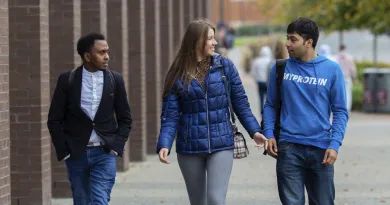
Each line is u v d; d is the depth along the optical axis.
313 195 12.21
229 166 12.28
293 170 11.91
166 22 31.92
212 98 12.21
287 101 12.01
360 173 22.72
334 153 11.73
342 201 18.41
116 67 23.44
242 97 12.48
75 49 19.38
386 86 42.59
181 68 12.25
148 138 28.41
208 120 12.19
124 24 23.64
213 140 12.18
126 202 18.52
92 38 12.70
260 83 37.97
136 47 25.73
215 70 12.27
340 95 11.89
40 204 17.25
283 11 60.09
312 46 11.98
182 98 12.23
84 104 12.74
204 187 12.52
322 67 11.94
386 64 54.59
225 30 101.56
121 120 12.99
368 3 40.81
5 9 14.82
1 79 14.68
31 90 17.12
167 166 24.84
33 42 17.06
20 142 17.19
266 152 12.20
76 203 13.02
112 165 12.93
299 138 11.88
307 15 47.22
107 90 12.77
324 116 11.90
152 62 28.34
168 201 18.64
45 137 17.39
